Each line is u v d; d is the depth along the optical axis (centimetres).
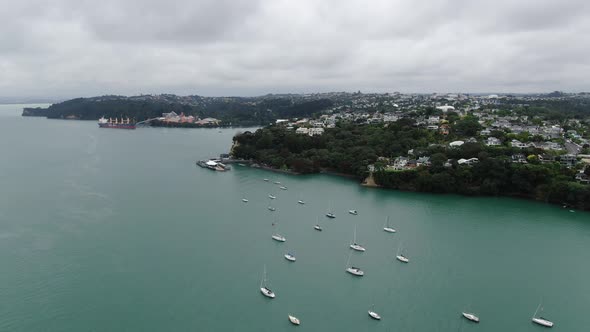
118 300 14800
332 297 15338
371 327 13650
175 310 14312
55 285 15638
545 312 14762
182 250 18938
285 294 15438
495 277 17188
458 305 15038
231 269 17212
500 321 14188
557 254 19562
